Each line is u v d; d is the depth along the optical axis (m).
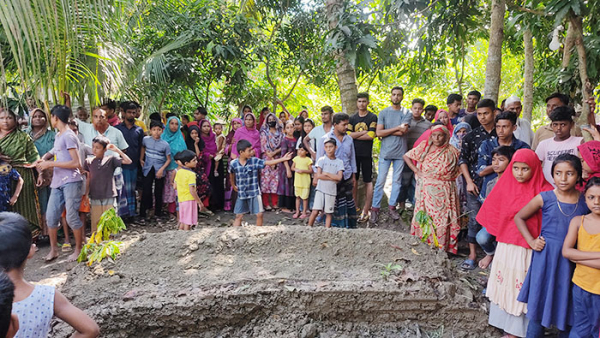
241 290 3.19
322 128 6.14
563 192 2.87
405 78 11.10
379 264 3.62
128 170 5.86
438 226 4.52
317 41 8.47
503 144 4.01
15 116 4.75
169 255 3.67
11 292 1.32
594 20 5.54
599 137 3.44
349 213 5.55
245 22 7.78
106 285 3.28
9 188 4.62
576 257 2.68
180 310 3.07
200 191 6.57
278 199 6.96
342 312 3.26
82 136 5.36
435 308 3.31
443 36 6.49
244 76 8.41
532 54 8.09
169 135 6.47
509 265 3.07
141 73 6.76
